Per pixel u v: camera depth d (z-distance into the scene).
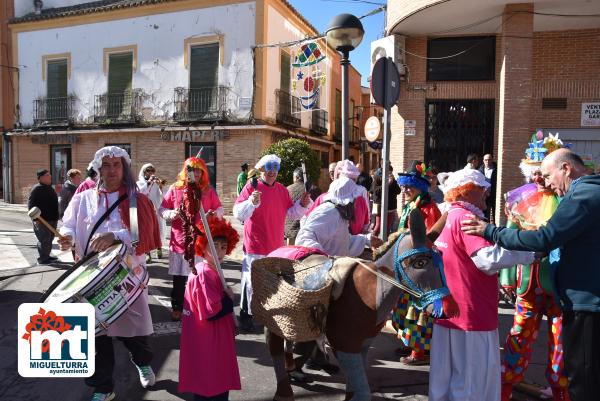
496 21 10.88
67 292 3.28
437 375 3.27
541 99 11.43
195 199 3.48
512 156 10.12
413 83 12.05
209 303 3.24
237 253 9.98
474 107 11.83
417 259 2.88
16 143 22.28
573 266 2.83
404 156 12.11
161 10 18.88
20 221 16.00
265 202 5.22
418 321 4.50
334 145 24.12
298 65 17.22
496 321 3.25
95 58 20.36
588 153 11.20
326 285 3.09
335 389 4.16
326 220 3.90
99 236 3.44
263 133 17.66
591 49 11.10
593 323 2.76
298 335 3.06
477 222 3.05
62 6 23.09
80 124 20.75
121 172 3.73
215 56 18.25
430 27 11.34
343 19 5.84
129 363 4.66
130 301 3.42
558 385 3.67
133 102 19.59
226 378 3.36
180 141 18.86
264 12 17.45
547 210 3.70
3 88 22.58
